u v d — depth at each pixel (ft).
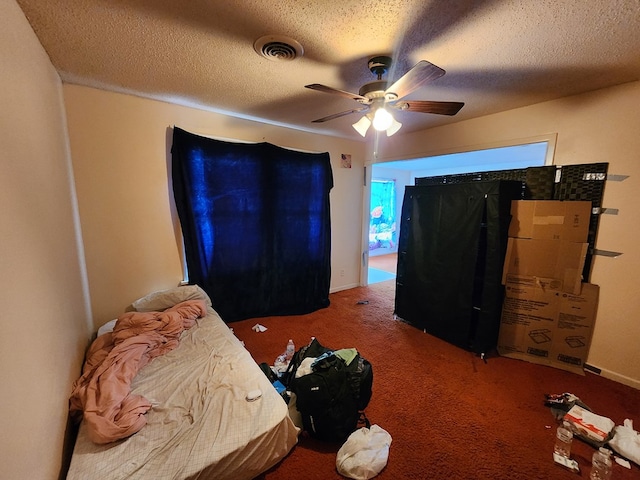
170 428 4.26
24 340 3.03
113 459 3.74
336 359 5.55
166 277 8.91
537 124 7.96
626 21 4.21
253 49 5.27
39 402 3.27
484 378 7.09
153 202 8.47
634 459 4.75
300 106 8.56
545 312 7.68
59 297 4.62
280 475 4.57
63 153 6.26
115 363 5.34
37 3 3.90
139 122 7.99
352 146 13.10
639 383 6.69
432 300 9.23
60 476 3.80
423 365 7.64
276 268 10.77
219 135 9.37
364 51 5.27
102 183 7.66
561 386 6.80
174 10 4.13
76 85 7.02
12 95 3.41
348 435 5.16
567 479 4.54
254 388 5.12
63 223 5.54
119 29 4.63
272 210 10.44
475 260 8.03
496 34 4.65
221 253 9.59
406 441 5.21
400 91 5.13
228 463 3.90
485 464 4.78
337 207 13.02
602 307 7.12
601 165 6.91
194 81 6.76
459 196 8.36
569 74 6.10
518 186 8.00
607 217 6.94
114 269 8.06
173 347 6.47
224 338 6.93
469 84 6.70
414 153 11.34
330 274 12.69
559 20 4.23
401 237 10.29
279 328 9.77
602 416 5.73
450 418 5.77
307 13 4.18
